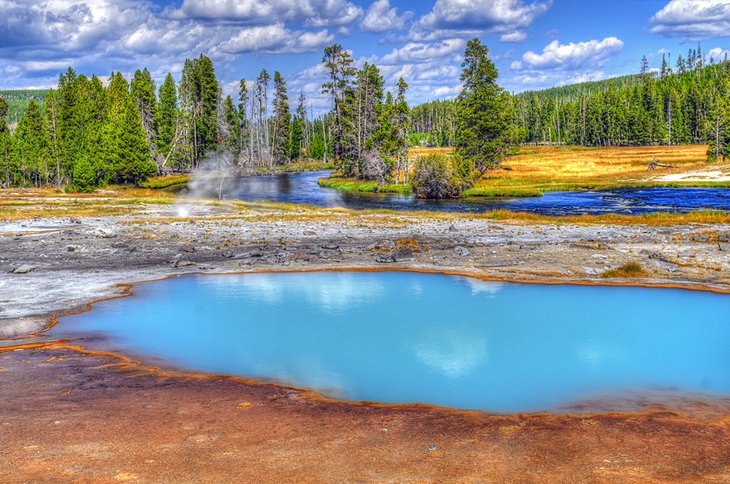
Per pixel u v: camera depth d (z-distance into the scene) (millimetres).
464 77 78250
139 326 12617
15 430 6887
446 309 14062
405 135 78312
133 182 79812
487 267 19359
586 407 8016
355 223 35562
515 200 56281
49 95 88125
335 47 98438
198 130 106750
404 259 21266
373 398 8445
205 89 106438
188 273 18812
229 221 37312
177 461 6051
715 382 9117
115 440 6613
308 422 7309
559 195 59688
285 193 69750
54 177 89375
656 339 11602
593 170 84375
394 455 6254
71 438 6656
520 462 6070
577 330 12203
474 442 6641
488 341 11469
